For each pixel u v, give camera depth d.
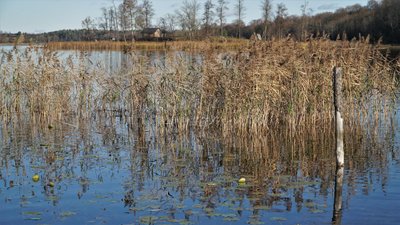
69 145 14.87
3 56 19.61
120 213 8.85
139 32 66.62
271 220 8.52
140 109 19.02
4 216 8.68
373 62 18.88
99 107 21.73
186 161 12.90
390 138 15.83
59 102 19.59
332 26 58.06
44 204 9.35
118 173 11.65
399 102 22.83
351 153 13.77
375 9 63.69
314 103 17.39
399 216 8.76
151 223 8.33
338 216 8.74
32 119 19.36
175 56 17.64
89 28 70.88
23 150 14.10
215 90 17.11
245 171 11.88
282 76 17.08
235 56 16.86
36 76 19.94
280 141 15.46
